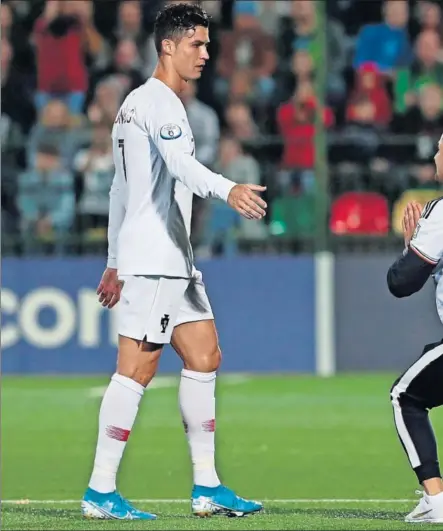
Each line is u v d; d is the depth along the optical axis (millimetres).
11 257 50969
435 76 53125
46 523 20828
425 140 50750
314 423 38062
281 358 51062
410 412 20734
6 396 45062
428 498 20562
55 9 53469
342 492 26578
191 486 27641
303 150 50875
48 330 51094
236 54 53375
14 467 30594
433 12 53719
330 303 50906
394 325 50750
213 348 22094
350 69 53250
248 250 51031
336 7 53844
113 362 51156
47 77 52656
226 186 20219
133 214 21547
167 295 21453
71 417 39844
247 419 39000
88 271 51031
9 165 51062
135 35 53562
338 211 50688
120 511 21438
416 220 20859
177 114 21203
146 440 34812
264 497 25969
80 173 50875
